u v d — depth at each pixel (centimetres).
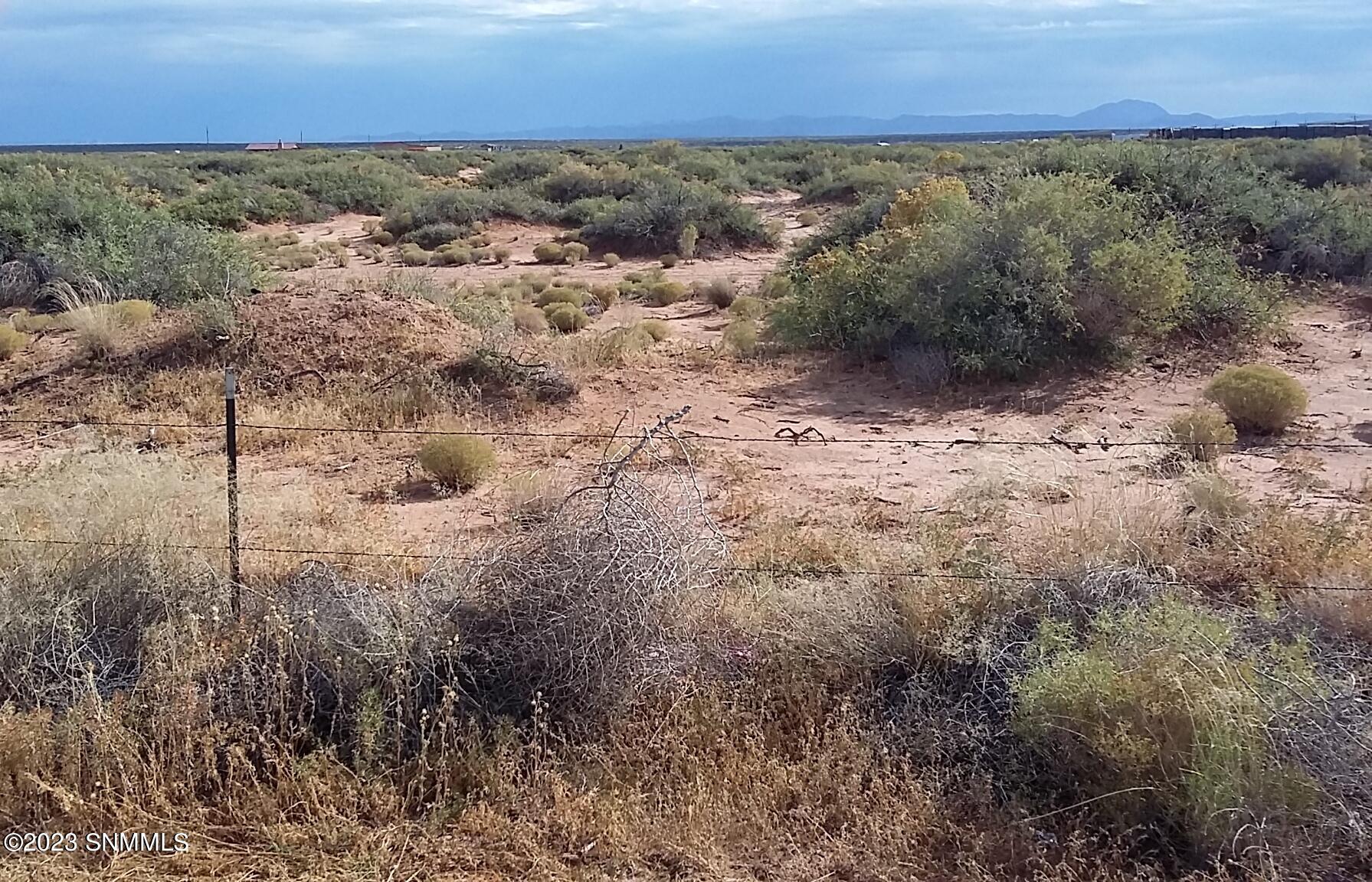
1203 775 407
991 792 445
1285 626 523
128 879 405
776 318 1417
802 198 4094
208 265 1648
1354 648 507
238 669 488
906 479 865
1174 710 427
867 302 1319
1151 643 463
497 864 418
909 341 1270
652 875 411
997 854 417
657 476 757
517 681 501
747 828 430
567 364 1180
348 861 413
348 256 2922
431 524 754
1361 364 1229
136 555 547
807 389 1198
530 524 607
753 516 758
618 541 501
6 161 3256
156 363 1158
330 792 443
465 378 1109
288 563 598
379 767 457
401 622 501
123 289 1591
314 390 1102
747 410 1105
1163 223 1404
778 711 497
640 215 3077
